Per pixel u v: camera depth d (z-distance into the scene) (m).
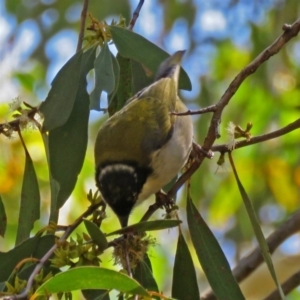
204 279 15.95
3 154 12.97
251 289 15.70
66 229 7.47
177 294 8.34
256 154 14.80
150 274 7.98
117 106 10.09
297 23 7.86
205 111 7.92
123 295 6.79
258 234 7.91
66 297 7.03
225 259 8.20
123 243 7.21
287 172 14.74
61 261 6.97
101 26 8.73
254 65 7.87
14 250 7.75
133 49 8.74
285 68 15.45
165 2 16.19
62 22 16.39
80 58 8.52
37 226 13.07
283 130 8.30
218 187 15.11
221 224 15.67
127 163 9.22
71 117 8.66
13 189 13.11
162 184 9.58
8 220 13.16
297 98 14.98
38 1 16.47
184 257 8.37
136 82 9.77
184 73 9.91
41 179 13.09
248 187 14.92
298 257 16.14
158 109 9.69
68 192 8.52
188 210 8.40
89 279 6.08
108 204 9.05
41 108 8.36
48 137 8.62
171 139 9.55
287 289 9.89
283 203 14.75
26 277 7.60
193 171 8.54
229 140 8.18
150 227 6.96
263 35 15.44
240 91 15.28
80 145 8.61
